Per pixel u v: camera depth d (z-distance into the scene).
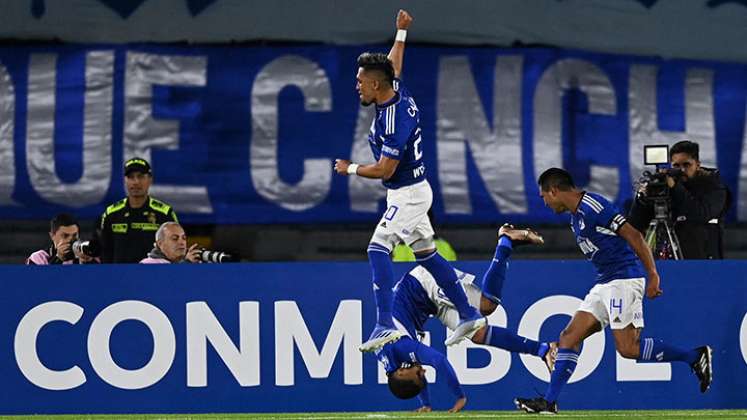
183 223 43.50
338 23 43.53
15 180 43.19
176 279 31.95
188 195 43.38
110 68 43.34
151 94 43.34
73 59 43.31
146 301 31.95
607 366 31.95
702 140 44.38
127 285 32.00
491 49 43.72
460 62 43.66
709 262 32.25
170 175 43.34
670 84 44.28
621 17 44.06
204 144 43.47
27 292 31.97
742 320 32.31
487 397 31.80
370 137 29.67
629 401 31.97
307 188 43.56
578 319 29.64
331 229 44.00
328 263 32.00
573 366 29.55
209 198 43.47
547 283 32.09
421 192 29.72
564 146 43.91
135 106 43.34
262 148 43.56
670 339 32.09
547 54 43.81
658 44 44.19
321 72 43.47
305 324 31.94
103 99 43.31
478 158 43.66
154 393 31.84
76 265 32.03
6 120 43.16
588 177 43.97
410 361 30.11
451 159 43.59
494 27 43.75
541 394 31.83
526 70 43.81
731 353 32.22
